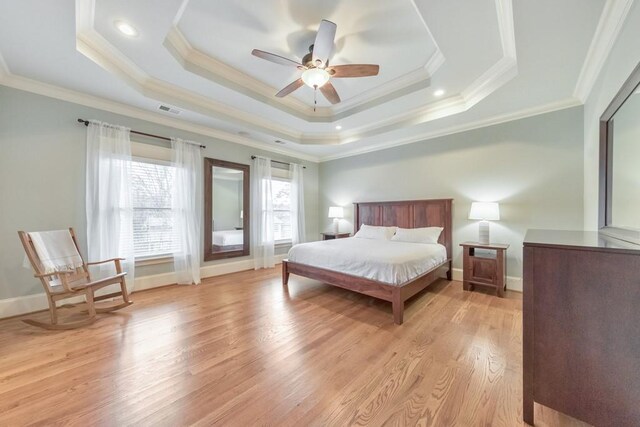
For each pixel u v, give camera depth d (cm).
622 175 168
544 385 124
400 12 206
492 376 165
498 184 352
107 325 239
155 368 174
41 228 273
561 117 305
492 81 275
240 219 461
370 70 232
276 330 230
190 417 133
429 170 423
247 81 319
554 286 122
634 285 105
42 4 165
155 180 362
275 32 231
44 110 273
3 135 253
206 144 412
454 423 129
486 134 362
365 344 206
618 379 108
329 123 420
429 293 329
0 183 252
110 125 309
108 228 306
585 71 240
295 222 538
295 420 131
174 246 373
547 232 199
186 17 213
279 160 525
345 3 197
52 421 130
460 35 209
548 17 175
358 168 527
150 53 240
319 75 234
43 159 274
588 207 275
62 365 177
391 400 145
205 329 232
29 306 264
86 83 268
